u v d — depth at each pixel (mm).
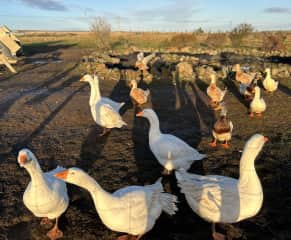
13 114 3932
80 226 1727
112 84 5938
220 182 1605
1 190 2104
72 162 2537
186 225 1741
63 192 1671
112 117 3020
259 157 2562
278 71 6594
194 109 4199
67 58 10352
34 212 1597
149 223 1528
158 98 4840
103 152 2732
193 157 2186
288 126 3377
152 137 2268
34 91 5328
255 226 1712
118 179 2244
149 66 7840
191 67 6672
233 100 4648
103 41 14156
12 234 1680
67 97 4859
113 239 1632
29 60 9984
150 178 2260
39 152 2740
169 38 18750
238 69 5980
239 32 14812
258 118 3709
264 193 2025
